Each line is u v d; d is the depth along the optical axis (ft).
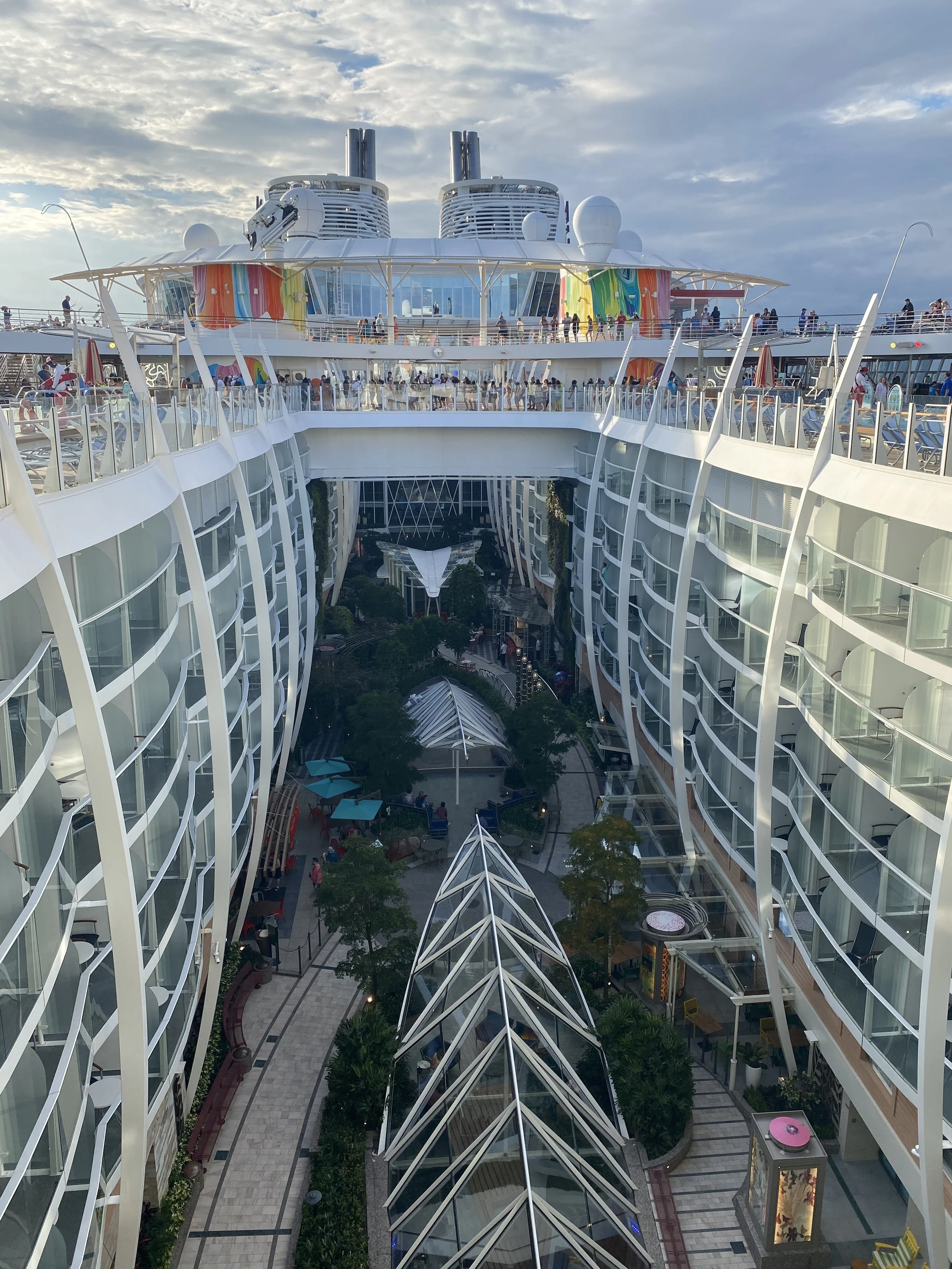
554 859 127.54
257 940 108.06
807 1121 73.15
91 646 61.26
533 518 223.71
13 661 47.52
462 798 143.54
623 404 144.87
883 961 65.92
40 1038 49.65
